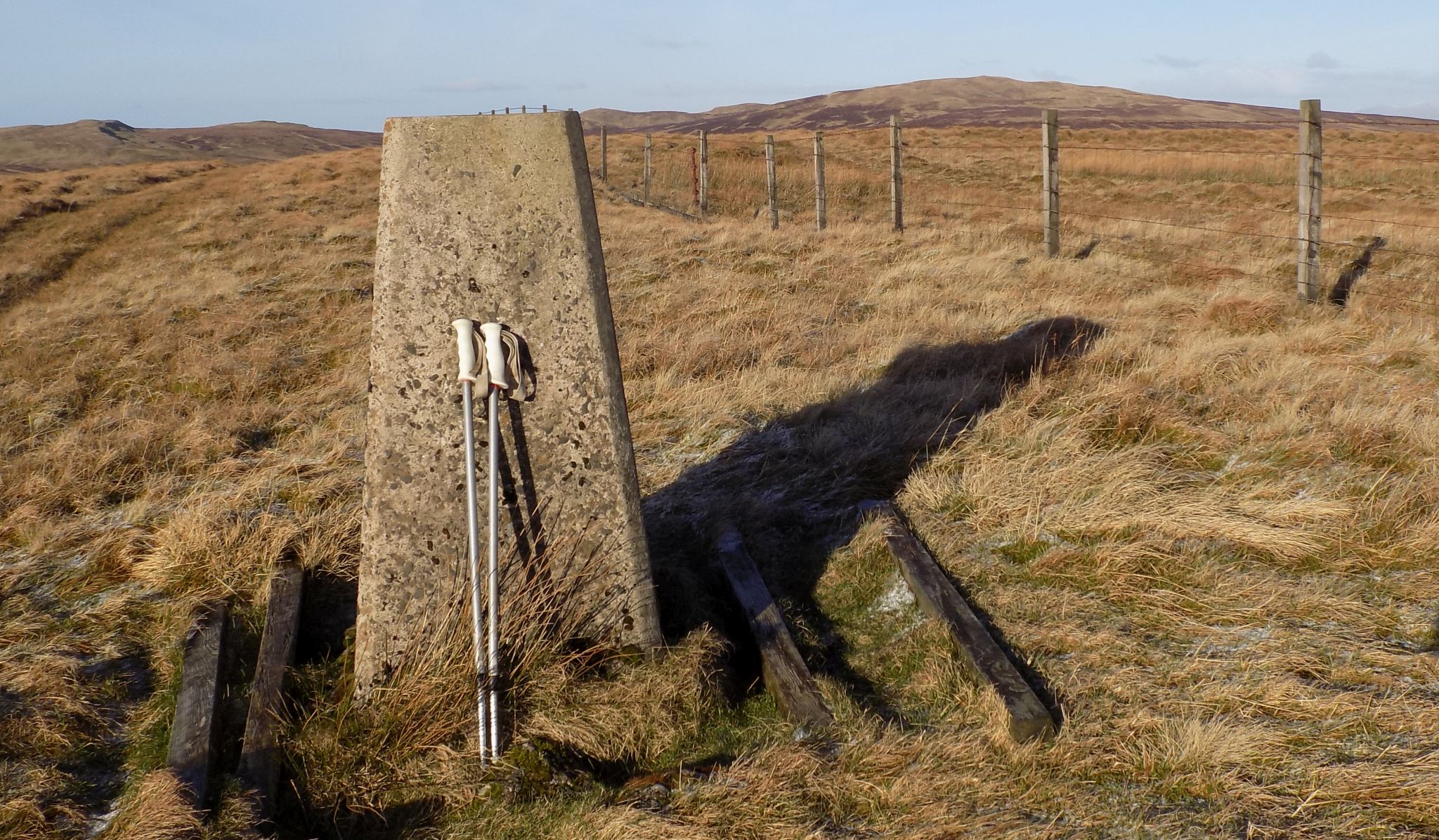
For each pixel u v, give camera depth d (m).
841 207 21.27
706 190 19.42
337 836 2.97
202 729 3.26
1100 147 29.44
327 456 6.02
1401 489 4.11
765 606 3.92
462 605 3.33
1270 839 2.46
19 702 3.45
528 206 3.28
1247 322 7.26
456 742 3.21
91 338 9.50
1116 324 7.31
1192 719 2.94
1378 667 3.10
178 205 24.19
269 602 4.06
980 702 3.24
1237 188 21.48
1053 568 4.02
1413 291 8.48
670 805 2.89
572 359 3.36
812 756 3.03
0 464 6.18
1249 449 4.82
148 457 6.22
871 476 5.18
